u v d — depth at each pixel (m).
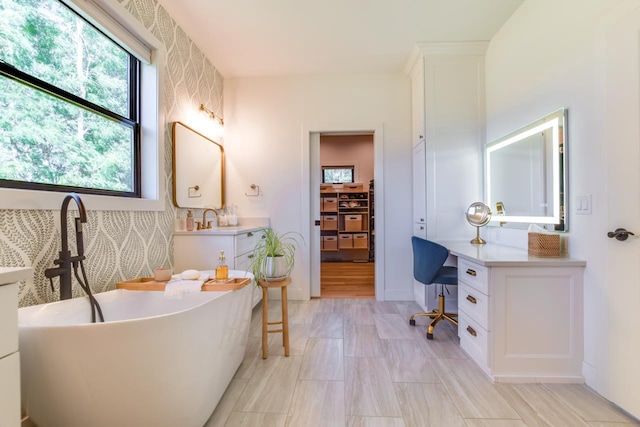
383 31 2.52
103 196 1.66
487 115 2.72
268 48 2.77
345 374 1.73
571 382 1.63
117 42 1.82
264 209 3.35
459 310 2.11
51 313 1.26
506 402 1.46
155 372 1.10
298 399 1.49
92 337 1.03
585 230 1.62
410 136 3.26
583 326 1.63
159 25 2.13
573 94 1.70
